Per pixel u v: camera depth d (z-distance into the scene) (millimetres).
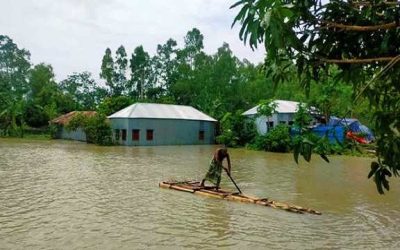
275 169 20547
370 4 2674
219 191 12859
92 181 15477
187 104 60594
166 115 40469
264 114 37875
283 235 8500
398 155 2734
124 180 15867
